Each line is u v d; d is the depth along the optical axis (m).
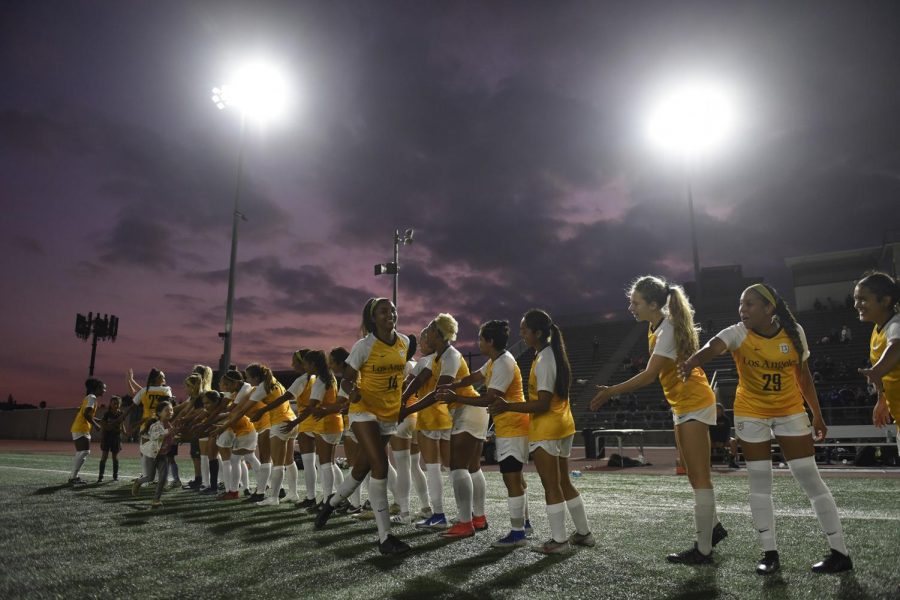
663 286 4.34
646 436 20.91
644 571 3.90
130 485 10.18
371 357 4.93
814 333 29.95
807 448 3.87
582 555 4.39
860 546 4.52
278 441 7.53
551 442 4.47
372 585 3.65
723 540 4.83
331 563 4.25
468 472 5.29
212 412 8.11
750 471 3.97
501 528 5.70
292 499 7.81
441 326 5.67
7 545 5.00
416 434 6.59
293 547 4.82
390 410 5.00
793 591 3.36
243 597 3.47
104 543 5.05
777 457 12.47
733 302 37.56
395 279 21.78
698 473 4.07
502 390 4.80
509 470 4.84
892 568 3.82
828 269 36.78
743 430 3.99
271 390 7.79
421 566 4.12
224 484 9.18
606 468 13.38
